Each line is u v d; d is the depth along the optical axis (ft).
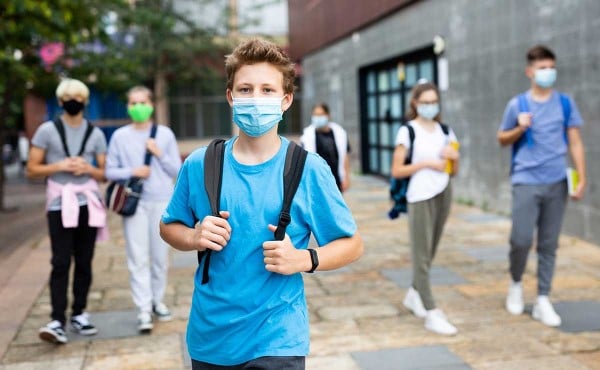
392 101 45.19
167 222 7.73
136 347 14.65
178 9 70.95
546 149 15.17
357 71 49.78
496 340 14.58
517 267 16.07
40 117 68.44
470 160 33.04
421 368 13.15
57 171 14.43
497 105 29.81
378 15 42.75
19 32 27.37
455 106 34.19
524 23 27.07
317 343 14.69
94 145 15.03
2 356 14.17
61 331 14.57
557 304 16.90
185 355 14.15
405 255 23.30
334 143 19.77
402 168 15.16
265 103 6.98
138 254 15.49
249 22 69.21
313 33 61.00
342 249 7.34
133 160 15.37
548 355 13.66
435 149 15.05
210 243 6.96
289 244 6.94
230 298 7.12
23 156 66.69
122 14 51.75
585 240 23.94
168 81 69.51
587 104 23.18
